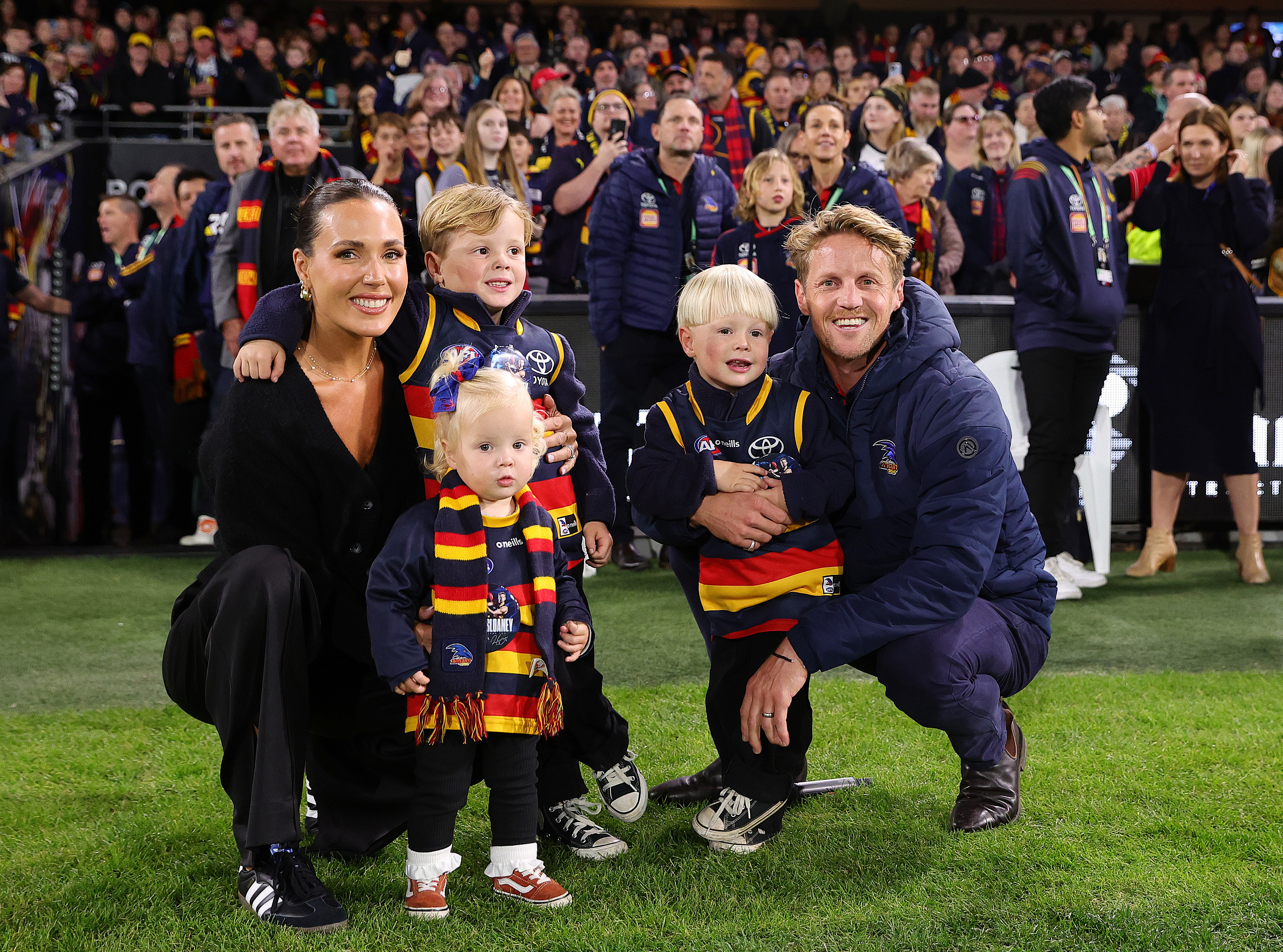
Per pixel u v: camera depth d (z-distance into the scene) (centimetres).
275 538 213
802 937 192
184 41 1184
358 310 203
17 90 926
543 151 686
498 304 232
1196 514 570
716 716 241
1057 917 197
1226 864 218
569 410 243
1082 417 493
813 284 236
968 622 238
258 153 566
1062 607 459
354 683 222
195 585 221
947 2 1764
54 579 531
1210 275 492
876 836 236
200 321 605
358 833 229
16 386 621
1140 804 249
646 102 792
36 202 779
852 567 251
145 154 1069
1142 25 1759
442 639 204
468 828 247
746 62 1214
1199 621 434
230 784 207
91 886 215
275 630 198
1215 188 494
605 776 244
